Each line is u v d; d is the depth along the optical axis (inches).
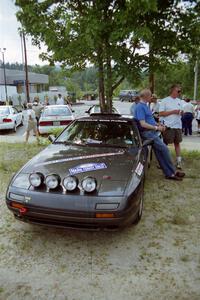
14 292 102.0
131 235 139.3
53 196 125.1
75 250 127.6
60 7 247.1
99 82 287.9
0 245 131.3
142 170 151.5
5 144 373.4
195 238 136.2
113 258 121.4
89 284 105.8
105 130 189.3
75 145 179.5
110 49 231.6
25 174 142.5
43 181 131.2
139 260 119.7
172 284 105.3
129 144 177.6
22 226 148.3
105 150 169.5
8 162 271.3
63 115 455.8
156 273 111.4
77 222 121.9
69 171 140.8
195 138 496.7
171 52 254.4
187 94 1726.1
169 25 235.9
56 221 124.4
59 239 136.6
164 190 198.5
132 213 126.9
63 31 233.1
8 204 133.0
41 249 128.5
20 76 1749.5
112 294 100.6
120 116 206.4
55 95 1604.3
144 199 181.9
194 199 183.2
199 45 247.3
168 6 228.8
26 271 113.5
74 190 125.9
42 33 245.9
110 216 119.6
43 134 452.8
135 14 196.1
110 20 215.3
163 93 1503.4
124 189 126.5
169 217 157.8
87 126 194.7
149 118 204.5
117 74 252.2
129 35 206.5
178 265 116.1
